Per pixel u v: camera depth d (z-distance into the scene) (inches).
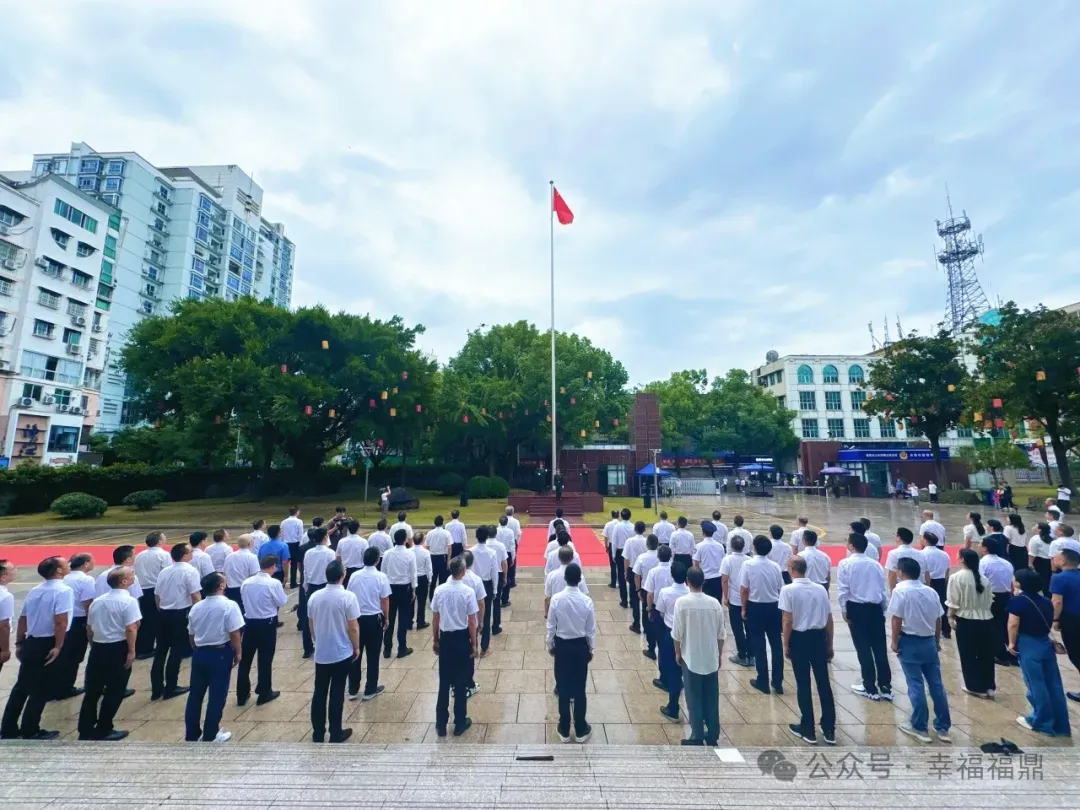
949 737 182.7
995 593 259.4
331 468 1534.2
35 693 189.3
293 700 225.3
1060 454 1032.2
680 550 339.9
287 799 117.7
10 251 1499.8
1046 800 118.2
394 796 119.2
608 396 1883.6
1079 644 199.9
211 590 188.1
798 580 190.5
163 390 1045.8
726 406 2102.6
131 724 203.6
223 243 2760.8
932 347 1366.9
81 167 2265.0
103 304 1861.5
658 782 126.4
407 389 1162.6
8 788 123.1
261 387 898.7
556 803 116.0
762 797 118.9
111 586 193.3
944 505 1226.6
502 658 271.6
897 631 190.4
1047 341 1004.6
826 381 2310.5
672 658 207.8
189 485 1358.3
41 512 1063.0
